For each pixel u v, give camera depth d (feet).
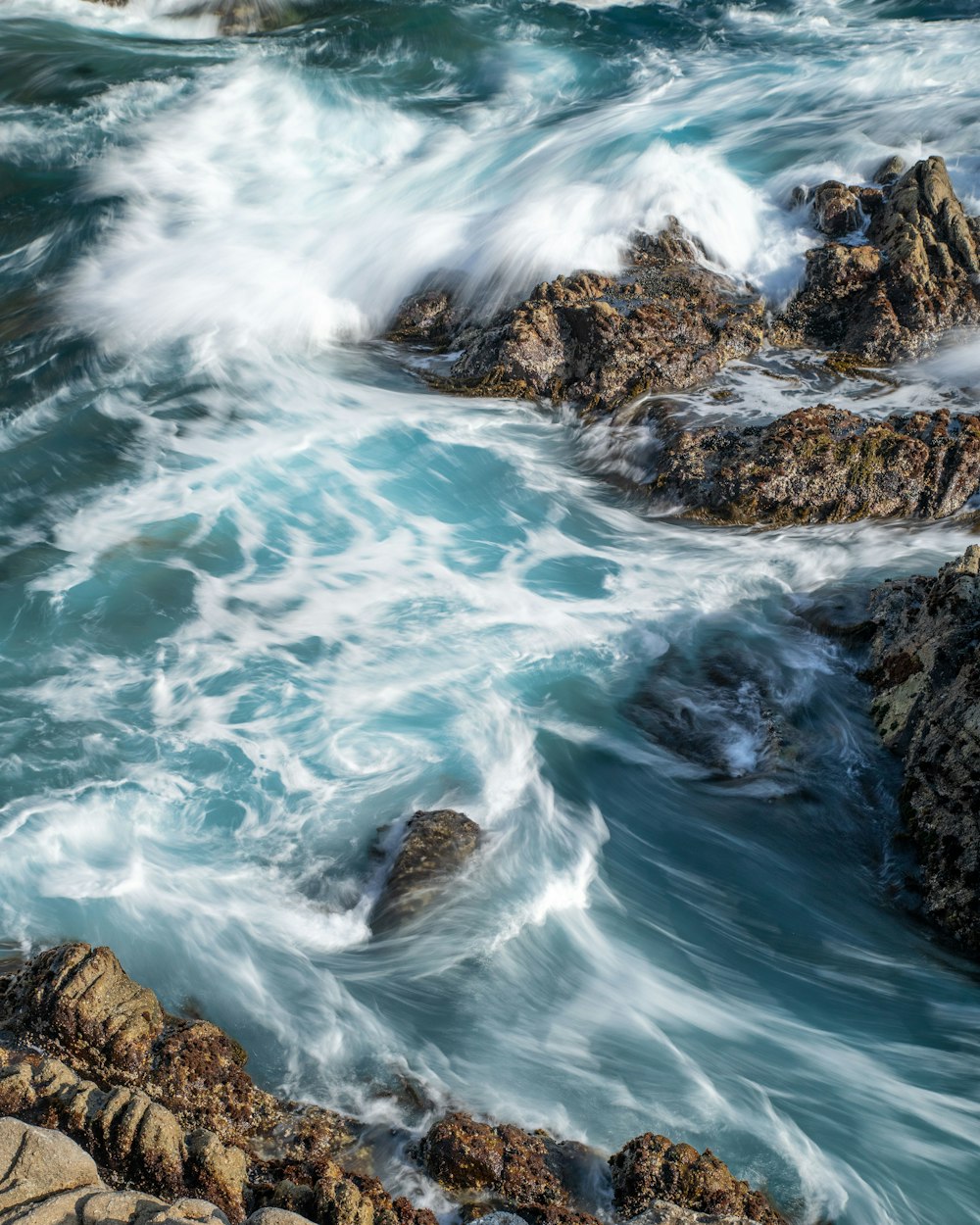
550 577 39.58
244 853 28.81
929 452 41.42
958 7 89.76
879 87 72.43
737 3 95.45
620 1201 20.38
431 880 27.25
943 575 31.89
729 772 31.53
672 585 38.81
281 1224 16.85
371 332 55.98
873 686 33.17
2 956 25.26
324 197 65.82
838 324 52.13
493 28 89.71
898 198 54.70
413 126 74.84
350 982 25.34
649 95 77.51
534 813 30.07
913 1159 22.00
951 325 50.55
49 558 40.27
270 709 33.65
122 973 22.99
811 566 39.42
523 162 65.92
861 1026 24.79
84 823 29.53
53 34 86.84
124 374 51.29
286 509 43.09
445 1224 20.07
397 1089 22.97
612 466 45.57
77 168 69.56
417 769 31.35
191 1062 21.99
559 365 49.57
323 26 89.30
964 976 25.84
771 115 70.03
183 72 80.43
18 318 56.13
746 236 56.95
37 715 33.42
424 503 43.68
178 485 44.21
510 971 25.72
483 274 55.52
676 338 49.42
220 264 59.11
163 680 34.86
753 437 42.98
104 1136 19.03
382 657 35.70
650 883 28.35
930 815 27.96
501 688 34.40
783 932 27.12
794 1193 21.34
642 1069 23.61
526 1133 21.67
